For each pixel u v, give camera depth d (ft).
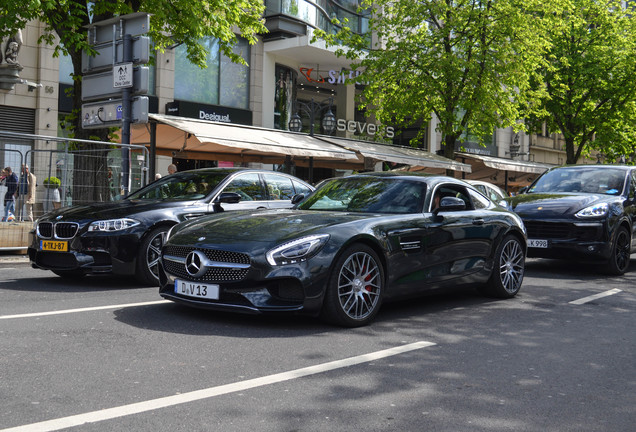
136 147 37.42
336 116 95.20
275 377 12.42
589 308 21.90
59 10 40.29
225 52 52.95
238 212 19.95
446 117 67.92
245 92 79.71
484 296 23.62
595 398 11.94
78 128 42.80
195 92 74.43
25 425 9.45
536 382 12.87
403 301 22.30
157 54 70.69
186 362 13.28
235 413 10.35
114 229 23.09
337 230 17.28
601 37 91.15
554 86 92.22
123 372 12.40
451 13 66.54
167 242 18.12
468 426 10.18
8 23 38.14
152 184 27.91
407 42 68.95
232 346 14.78
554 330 18.11
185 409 10.44
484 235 22.13
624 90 89.51
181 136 49.55
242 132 50.03
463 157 76.33
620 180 34.30
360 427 9.94
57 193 34.65
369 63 69.97
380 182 21.42
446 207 19.90
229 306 16.49
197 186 26.86
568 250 30.55
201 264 16.85
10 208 33.35
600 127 91.91
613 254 31.07
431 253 19.76
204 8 44.11
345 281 17.26
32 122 62.28
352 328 17.35
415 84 68.18
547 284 27.58
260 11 53.67
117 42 37.35
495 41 66.18
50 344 14.39
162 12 42.06
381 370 13.25
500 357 14.80
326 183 22.44
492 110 67.10
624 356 15.35
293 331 16.60
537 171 85.61
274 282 16.48
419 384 12.37
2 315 17.67
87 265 22.89
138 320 17.29
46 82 62.39
